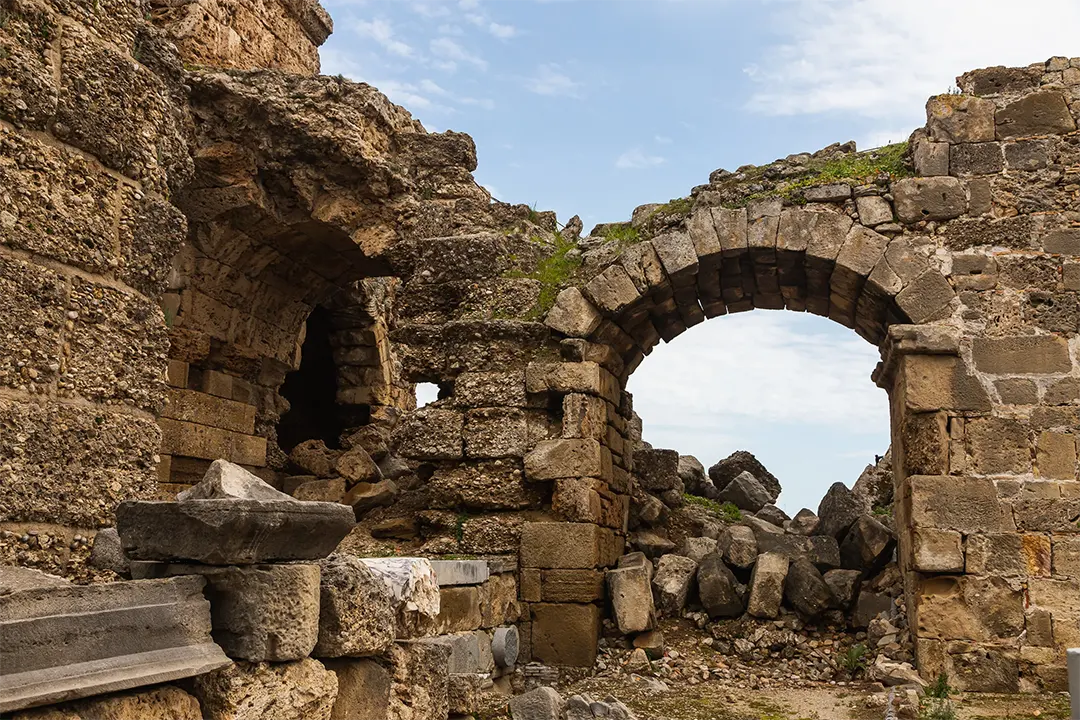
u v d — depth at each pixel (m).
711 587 12.59
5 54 4.49
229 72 12.23
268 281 14.08
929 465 10.97
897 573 12.56
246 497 4.24
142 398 5.09
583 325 12.34
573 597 11.70
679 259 12.15
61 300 4.66
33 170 4.59
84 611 3.58
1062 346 11.05
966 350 11.18
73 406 4.67
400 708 5.38
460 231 13.62
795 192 12.06
